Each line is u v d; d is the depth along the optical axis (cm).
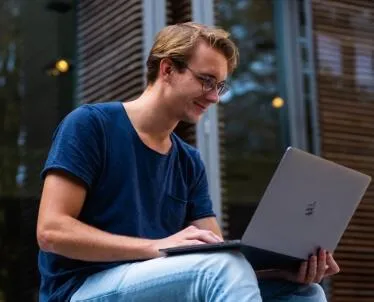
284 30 511
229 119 490
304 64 498
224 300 168
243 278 171
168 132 213
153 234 207
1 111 526
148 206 208
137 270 184
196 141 425
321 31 477
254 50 509
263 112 500
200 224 226
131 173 205
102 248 186
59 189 193
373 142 471
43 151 505
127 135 208
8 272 499
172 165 218
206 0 445
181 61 203
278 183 181
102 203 202
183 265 177
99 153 202
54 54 503
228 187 474
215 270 173
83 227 189
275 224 186
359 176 202
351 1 488
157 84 209
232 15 507
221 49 205
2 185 513
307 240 199
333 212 201
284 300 210
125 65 436
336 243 208
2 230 507
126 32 439
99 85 459
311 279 205
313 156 187
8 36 533
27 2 527
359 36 485
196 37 204
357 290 447
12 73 529
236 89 498
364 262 452
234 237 461
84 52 477
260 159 489
